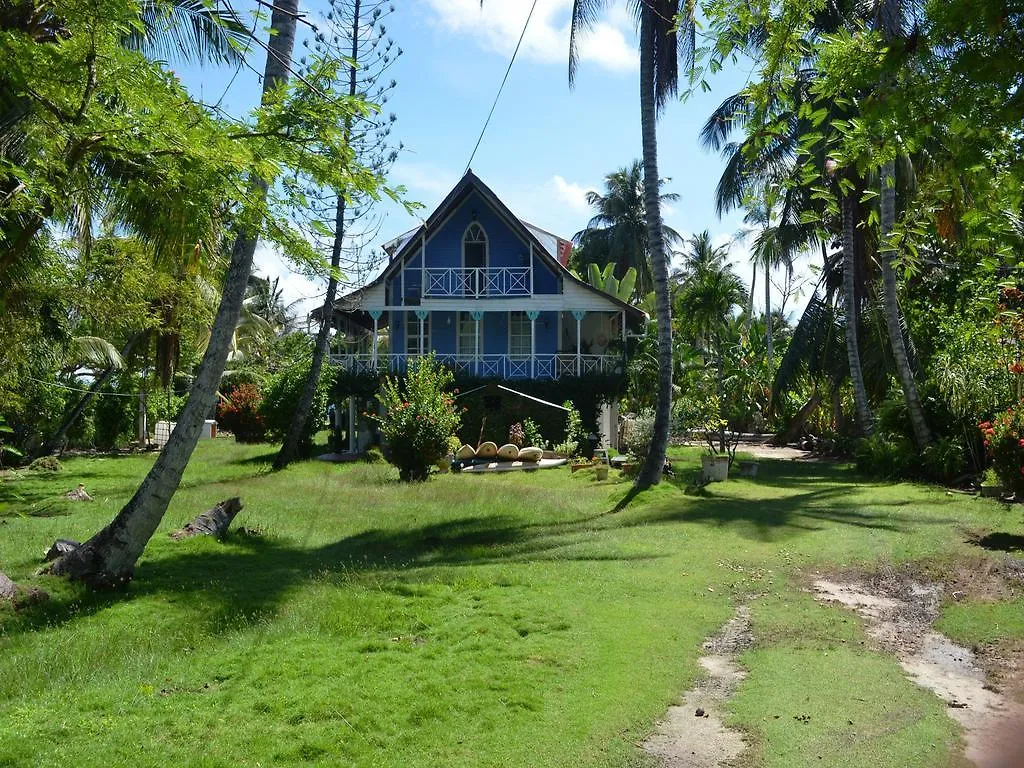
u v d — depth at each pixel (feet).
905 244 18.58
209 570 32.04
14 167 21.20
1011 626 24.89
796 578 31.35
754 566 33.17
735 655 22.22
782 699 18.72
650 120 57.11
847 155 14.06
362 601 26.68
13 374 60.23
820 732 16.80
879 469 66.59
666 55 57.21
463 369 97.30
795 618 25.86
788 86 15.90
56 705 17.72
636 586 29.35
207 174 22.85
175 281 77.46
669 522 43.78
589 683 19.22
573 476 70.38
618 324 112.16
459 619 24.81
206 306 88.94
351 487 61.98
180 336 94.99
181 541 37.29
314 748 15.40
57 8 20.90
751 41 17.24
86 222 37.29
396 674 19.72
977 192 13.70
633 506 49.83
